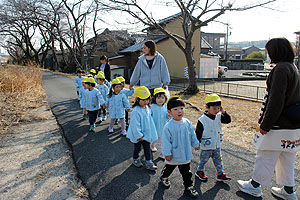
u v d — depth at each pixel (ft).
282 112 7.22
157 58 13.28
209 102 8.75
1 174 9.95
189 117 20.06
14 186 9.05
